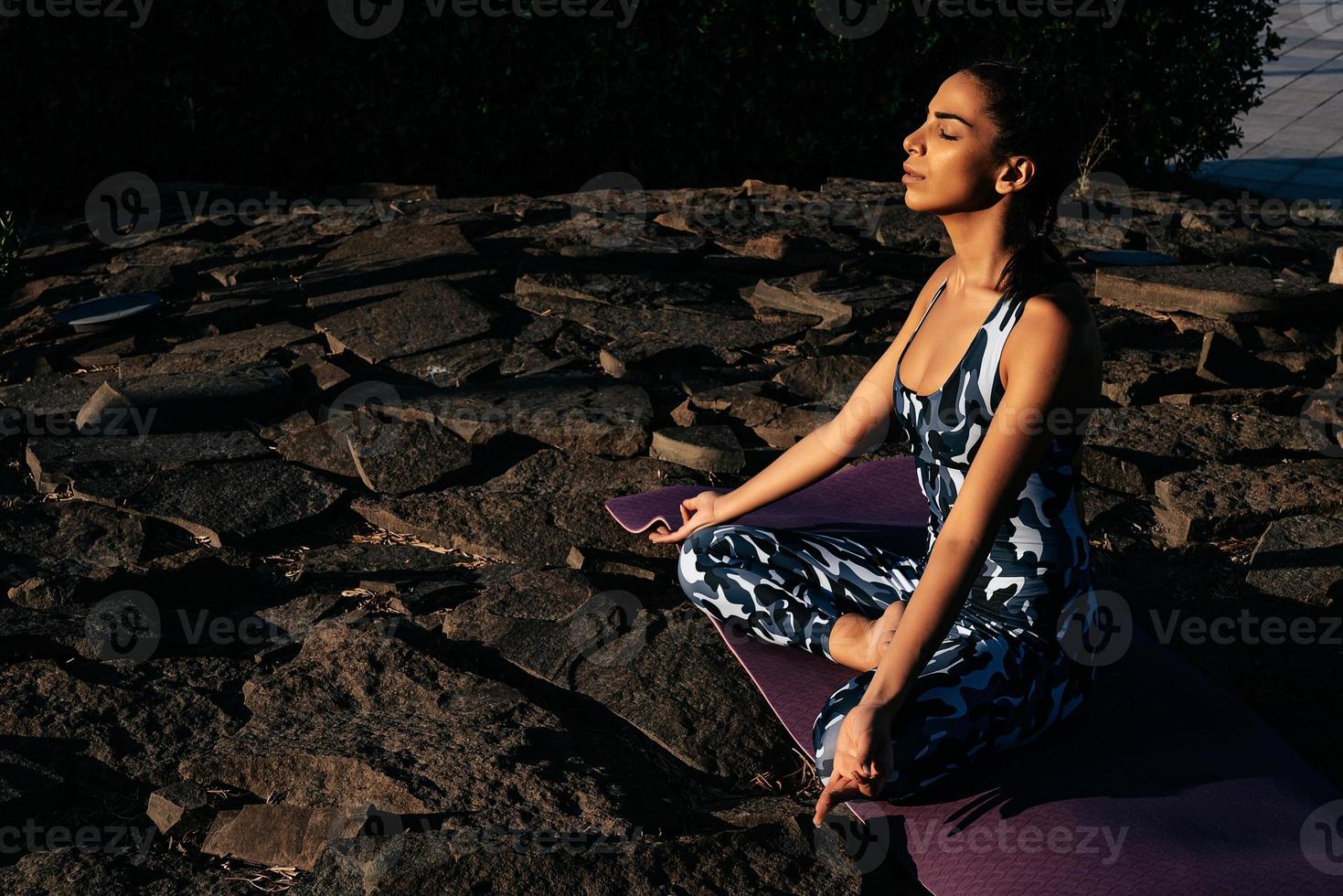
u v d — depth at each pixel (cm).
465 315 500
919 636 212
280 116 721
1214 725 249
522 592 319
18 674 279
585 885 218
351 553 346
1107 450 405
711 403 429
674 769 259
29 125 692
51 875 225
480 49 720
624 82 738
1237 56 795
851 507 327
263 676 286
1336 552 342
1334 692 283
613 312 512
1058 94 218
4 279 551
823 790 230
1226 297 507
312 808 238
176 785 248
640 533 331
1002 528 234
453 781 242
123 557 336
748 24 731
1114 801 221
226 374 440
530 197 683
